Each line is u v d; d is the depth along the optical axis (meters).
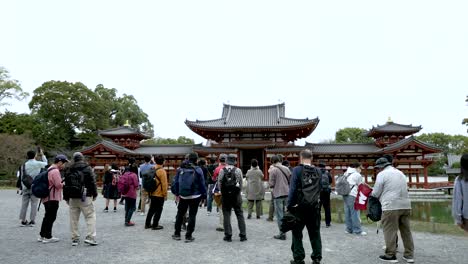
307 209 7.26
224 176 9.95
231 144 43.47
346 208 11.89
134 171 12.91
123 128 50.78
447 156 70.25
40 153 13.74
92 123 56.91
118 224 12.92
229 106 52.09
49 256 7.97
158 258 7.91
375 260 7.97
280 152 42.50
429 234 11.84
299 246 7.27
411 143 39.84
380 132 45.91
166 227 12.30
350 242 10.16
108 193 17.03
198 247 9.12
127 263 7.45
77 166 9.12
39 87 56.22
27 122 53.16
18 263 7.32
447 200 34.62
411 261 7.73
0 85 48.44
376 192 8.04
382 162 8.23
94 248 8.88
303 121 45.97
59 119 56.47
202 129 44.59
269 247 9.20
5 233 10.80
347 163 42.91
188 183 9.78
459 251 9.10
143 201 15.77
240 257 8.06
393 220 7.79
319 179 7.55
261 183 15.08
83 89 57.66
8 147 41.16
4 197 24.17
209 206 16.30
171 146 48.34
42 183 9.42
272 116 49.59
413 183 40.22
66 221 13.41
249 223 13.79
